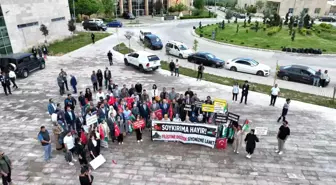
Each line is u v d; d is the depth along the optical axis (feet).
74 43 112.57
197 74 75.82
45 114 48.83
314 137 43.06
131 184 31.65
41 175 32.89
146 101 44.98
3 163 29.01
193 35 142.72
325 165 35.99
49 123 45.52
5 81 56.13
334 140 42.34
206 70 82.38
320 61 94.73
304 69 72.54
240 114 50.60
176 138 40.40
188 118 45.93
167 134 40.24
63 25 123.13
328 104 56.90
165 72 76.54
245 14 240.73
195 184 31.89
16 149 38.19
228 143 40.63
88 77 69.97
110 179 32.40
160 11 228.63
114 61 86.48
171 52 99.55
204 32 147.43
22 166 34.47
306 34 136.56
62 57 89.86
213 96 59.21
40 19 105.50
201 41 127.95
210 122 42.63
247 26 159.94
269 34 133.28
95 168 34.12
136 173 33.60
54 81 66.49
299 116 50.62
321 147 40.27
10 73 59.26
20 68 66.69
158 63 75.66
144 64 73.56
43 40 108.06
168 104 44.83
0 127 44.04
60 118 39.40
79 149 33.01
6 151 37.65
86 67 79.00
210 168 34.83
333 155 38.32
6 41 89.10
